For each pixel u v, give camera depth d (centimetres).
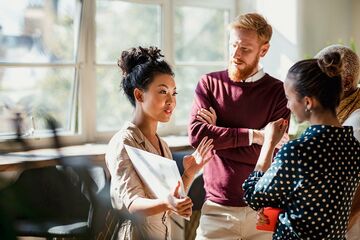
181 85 424
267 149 183
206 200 252
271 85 242
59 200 79
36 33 343
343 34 426
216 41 442
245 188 176
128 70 196
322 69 162
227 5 439
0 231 64
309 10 405
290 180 160
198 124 242
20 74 341
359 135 209
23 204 67
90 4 363
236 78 241
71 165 81
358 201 195
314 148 160
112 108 391
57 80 362
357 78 218
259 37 237
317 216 160
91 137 379
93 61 374
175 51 416
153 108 188
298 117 170
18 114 88
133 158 177
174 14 411
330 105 164
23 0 331
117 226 119
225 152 239
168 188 172
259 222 173
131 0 385
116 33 384
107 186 100
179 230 359
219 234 243
